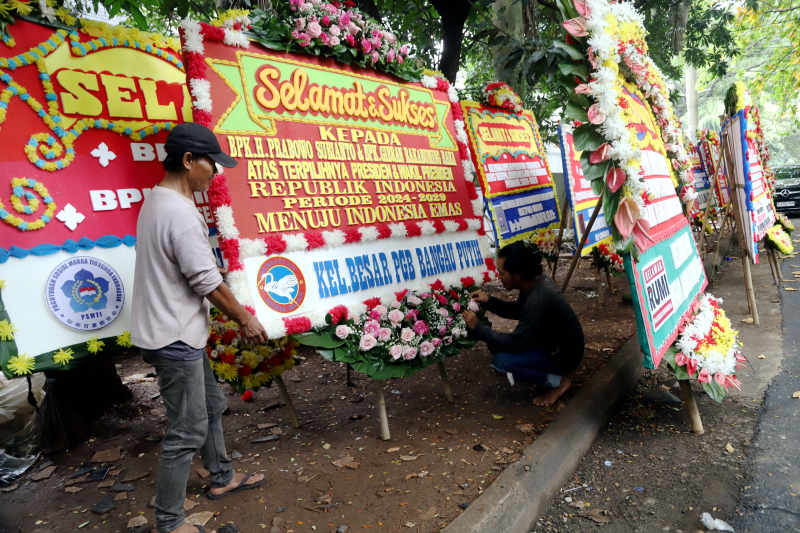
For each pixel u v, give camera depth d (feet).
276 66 9.46
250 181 8.77
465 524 7.16
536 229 18.30
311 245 9.30
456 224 12.46
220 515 7.98
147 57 9.30
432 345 10.66
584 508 8.36
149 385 14.26
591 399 11.32
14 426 11.36
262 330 7.67
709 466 9.29
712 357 10.82
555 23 26.43
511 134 18.54
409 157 11.86
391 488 8.47
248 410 12.55
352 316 9.63
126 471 9.72
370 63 11.20
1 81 7.43
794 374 12.94
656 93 13.44
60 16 8.13
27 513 8.38
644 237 9.73
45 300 7.47
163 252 6.84
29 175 7.58
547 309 11.25
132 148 8.88
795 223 41.83
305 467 9.43
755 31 54.39
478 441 9.91
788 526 7.47
